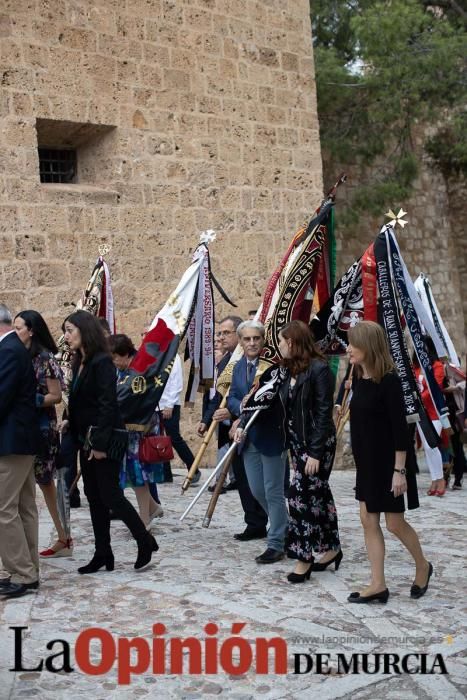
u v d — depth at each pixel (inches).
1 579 236.4
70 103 430.6
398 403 216.5
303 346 238.5
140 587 231.3
